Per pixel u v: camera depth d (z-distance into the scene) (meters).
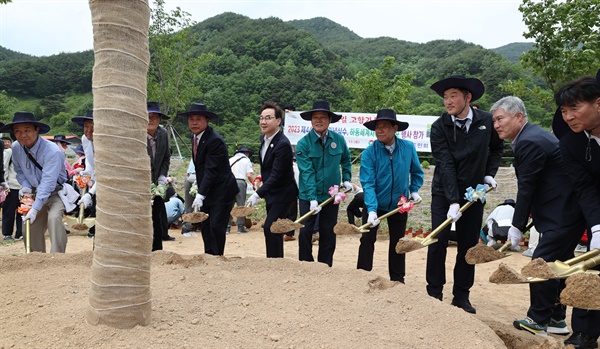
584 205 3.67
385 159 5.25
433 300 3.87
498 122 4.25
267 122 5.52
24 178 5.50
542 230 4.14
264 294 3.79
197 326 3.05
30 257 4.56
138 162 2.84
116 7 2.74
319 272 4.44
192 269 4.41
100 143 2.79
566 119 3.35
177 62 21.66
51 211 5.41
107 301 2.83
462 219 4.84
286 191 5.58
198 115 5.46
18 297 3.52
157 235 5.85
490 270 7.21
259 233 10.47
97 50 2.80
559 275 2.95
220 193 5.57
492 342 3.27
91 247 8.02
